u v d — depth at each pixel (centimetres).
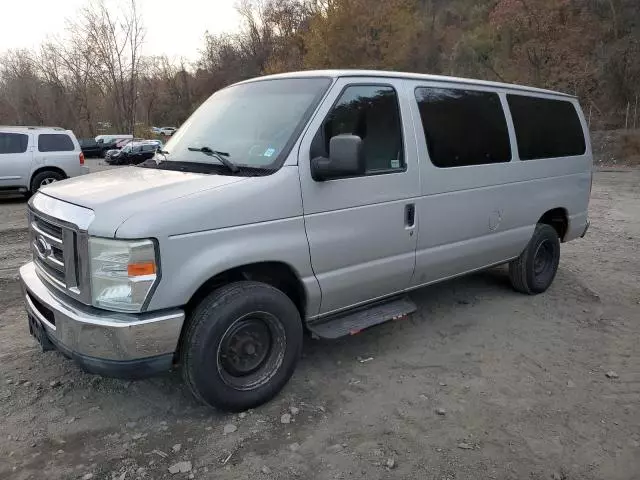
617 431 350
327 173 359
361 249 401
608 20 3102
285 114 386
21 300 572
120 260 300
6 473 301
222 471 305
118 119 3925
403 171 423
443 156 457
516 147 535
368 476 303
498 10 3406
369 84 411
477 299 588
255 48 5862
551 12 3164
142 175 373
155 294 306
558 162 591
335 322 408
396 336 489
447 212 463
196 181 341
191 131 432
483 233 506
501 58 3291
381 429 346
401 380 409
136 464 310
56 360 429
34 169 1352
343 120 390
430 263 459
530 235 568
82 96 4750
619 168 2212
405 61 3456
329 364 432
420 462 315
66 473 302
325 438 335
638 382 413
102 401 373
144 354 311
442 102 465
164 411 362
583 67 2991
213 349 331
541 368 434
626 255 805
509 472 309
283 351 369
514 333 501
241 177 348
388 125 418
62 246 327
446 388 399
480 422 356
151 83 5712
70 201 331
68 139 1411
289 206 355
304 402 374
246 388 354
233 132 399
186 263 315
